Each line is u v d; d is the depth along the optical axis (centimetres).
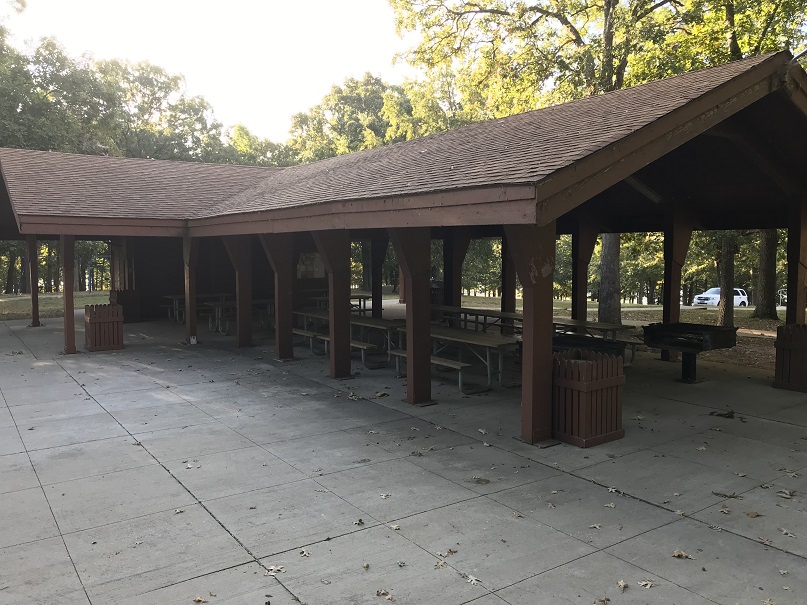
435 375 1021
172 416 759
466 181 597
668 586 357
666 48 1612
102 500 491
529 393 641
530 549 404
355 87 4503
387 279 4309
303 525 443
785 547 408
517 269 626
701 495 501
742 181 1002
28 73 2545
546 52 1927
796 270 954
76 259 3547
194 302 1377
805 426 707
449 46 2128
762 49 1568
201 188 1620
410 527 439
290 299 1169
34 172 1448
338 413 773
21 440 657
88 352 1265
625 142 562
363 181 913
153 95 3912
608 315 1728
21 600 343
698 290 4450
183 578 368
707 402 823
